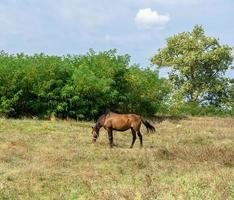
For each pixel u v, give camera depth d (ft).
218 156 61.26
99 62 133.90
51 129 96.53
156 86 140.67
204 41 231.30
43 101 121.60
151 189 38.73
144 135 95.81
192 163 59.11
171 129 107.76
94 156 67.72
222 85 229.04
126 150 73.92
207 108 186.29
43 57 127.44
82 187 48.11
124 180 50.62
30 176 52.42
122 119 78.74
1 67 119.55
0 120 104.99
